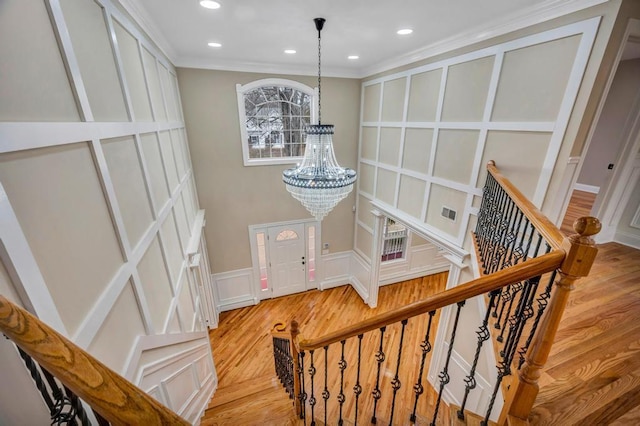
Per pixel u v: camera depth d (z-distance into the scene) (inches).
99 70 55.9
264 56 155.1
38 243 33.6
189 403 92.0
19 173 31.4
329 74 189.9
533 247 98.8
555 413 48.6
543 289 88.4
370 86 189.0
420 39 120.5
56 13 40.8
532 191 93.1
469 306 120.4
